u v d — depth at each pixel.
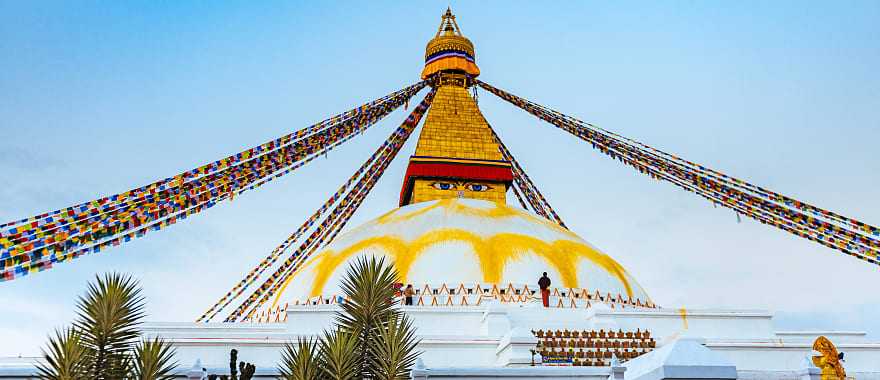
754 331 25.08
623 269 31.73
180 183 20.22
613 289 29.16
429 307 24.88
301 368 10.31
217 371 15.51
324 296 27.84
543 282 26.44
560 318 24.50
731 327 25.02
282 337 22.91
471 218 30.83
